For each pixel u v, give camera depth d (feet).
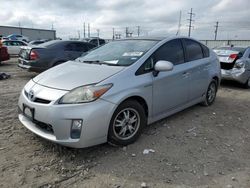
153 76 13.03
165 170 10.36
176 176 9.98
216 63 19.51
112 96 11.00
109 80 11.22
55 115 10.30
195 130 14.58
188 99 16.28
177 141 13.04
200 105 19.29
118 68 12.23
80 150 11.65
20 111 12.48
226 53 27.58
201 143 12.96
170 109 14.78
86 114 10.28
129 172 10.14
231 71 26.73
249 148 12.69
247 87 27.66
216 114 17.61
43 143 12.22
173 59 14.92
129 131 12.27
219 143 13.08
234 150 12.39
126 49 14.42
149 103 12.96
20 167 10.24
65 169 10.19
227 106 19.84
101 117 10.65
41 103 10.82
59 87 10.99
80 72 12.15
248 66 26.89
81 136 10.33
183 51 15.94
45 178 9.60
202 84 17.56
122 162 10.83
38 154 11.26
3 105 18.02
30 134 13.16
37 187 9.09
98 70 12.17
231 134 14.34
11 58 60.03
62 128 10.30
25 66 28.63
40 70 28.37
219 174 10.23
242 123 16.20
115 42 16.17
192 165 10.80
